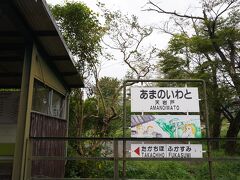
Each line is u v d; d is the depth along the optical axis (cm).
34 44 516
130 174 827
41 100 582
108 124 1044
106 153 888
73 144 881
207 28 1692
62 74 721
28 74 493
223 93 1494
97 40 1074
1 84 759
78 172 796
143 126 559
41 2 402
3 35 517
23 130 468
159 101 570
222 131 2241
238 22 1577
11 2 409
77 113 1022
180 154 539
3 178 527
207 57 1647
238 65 1564
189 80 588
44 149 567
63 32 1044
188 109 566
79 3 1056
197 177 841
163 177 820
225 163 923
